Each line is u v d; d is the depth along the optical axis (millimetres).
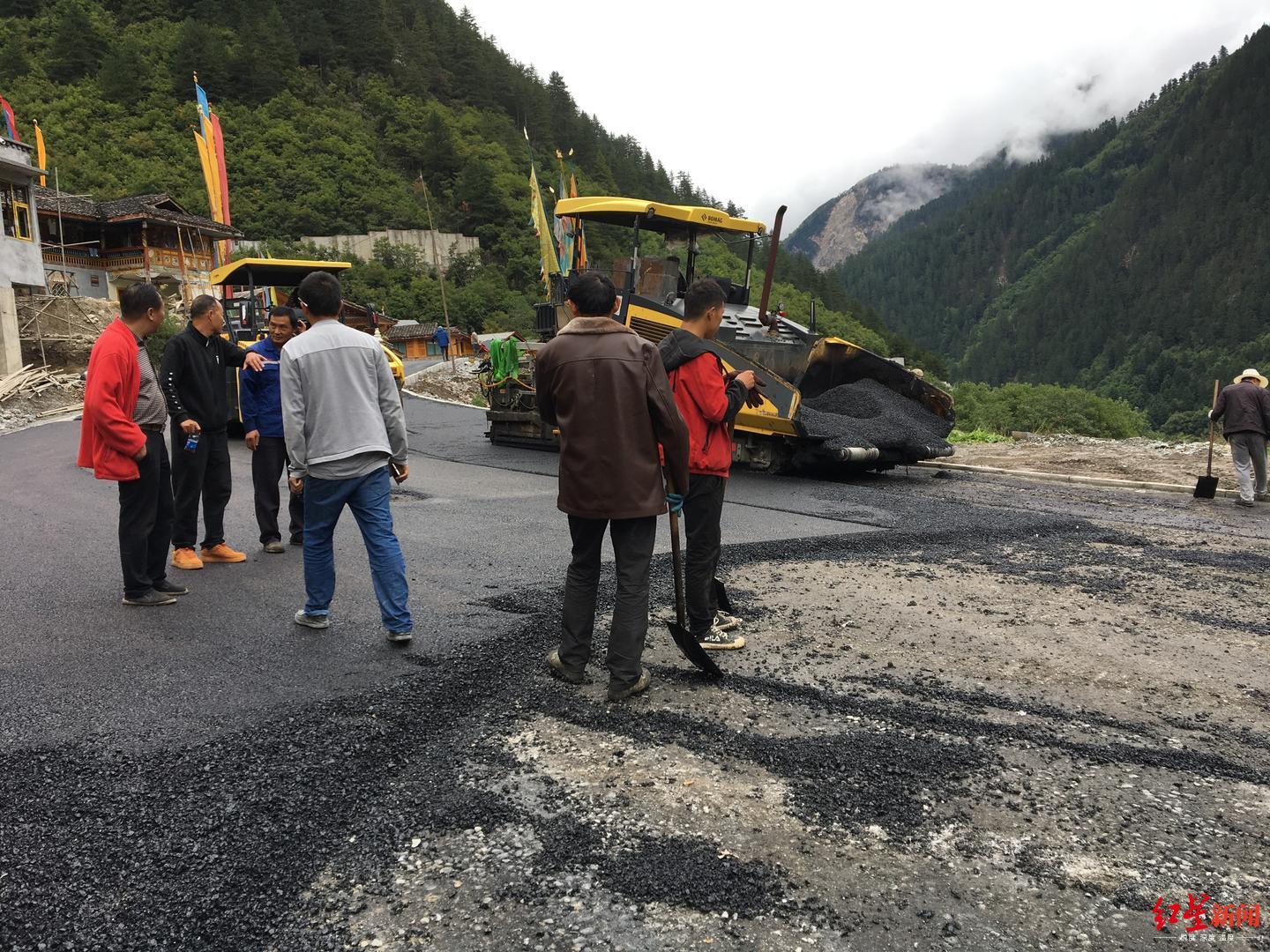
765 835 2514
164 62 102625
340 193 90250
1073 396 37469
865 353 10945
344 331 4000
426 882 2268
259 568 5438
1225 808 2707
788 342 10305
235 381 12688
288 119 102000
